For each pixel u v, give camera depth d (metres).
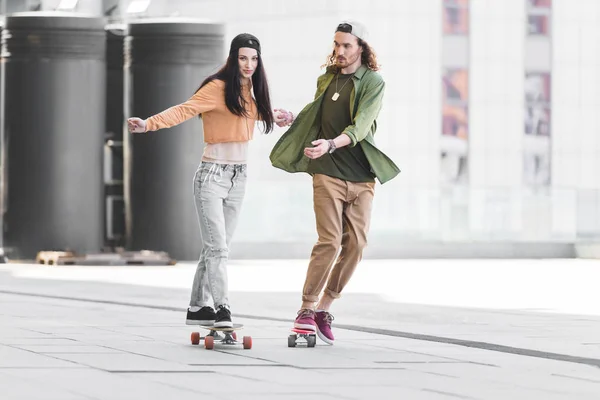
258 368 13.66
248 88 16.31
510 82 97.69
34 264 44.56
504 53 97.50
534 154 98.50
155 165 46.31
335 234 16.42
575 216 57.66
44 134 45.19
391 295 28.95
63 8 48.44
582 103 99.50
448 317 22.39
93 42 45.62
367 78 16.52
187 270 40.81
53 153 45.25
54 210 45.28
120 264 44.22
